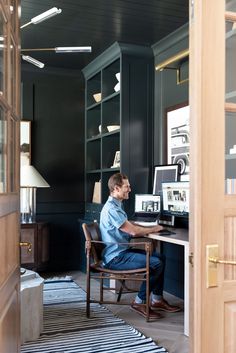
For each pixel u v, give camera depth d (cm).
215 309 137
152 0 324
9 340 146
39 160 497
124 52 422
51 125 504
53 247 500
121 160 421
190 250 139
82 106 517
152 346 265
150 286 334
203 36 136
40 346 263
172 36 393
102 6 335
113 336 282
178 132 390
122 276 336
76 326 301
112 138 476
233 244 139
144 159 430
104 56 453
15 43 163
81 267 502
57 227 503
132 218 408
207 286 135
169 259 402
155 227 343
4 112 140
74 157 513
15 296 161
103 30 385
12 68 158
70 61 477
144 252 354
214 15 137
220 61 138
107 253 334
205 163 136
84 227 333
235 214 140
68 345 265
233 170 141
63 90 510
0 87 138
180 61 373
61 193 507
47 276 473
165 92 415
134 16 354
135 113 429
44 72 499
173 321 316
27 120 488
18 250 170
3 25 139
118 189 341
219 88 138
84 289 414
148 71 435
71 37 403
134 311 340
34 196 466
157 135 430
